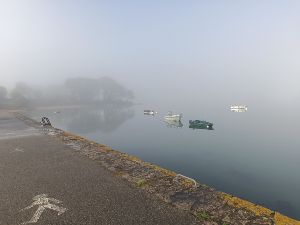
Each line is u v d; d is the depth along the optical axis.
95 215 6.79
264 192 27.31
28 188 8.80
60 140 17.69
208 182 30.08
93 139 60.75
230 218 6.32
